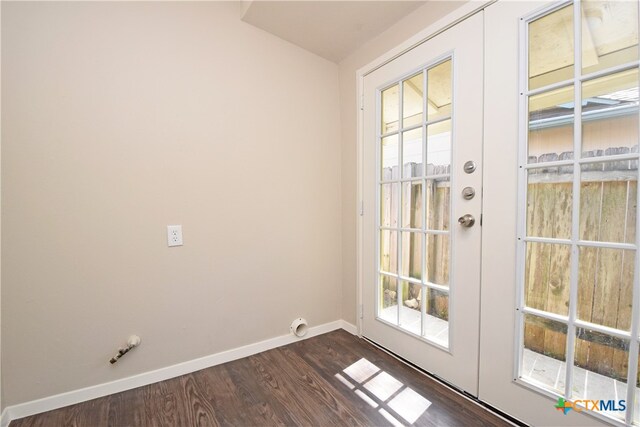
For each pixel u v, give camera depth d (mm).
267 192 1858
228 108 1698
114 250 1411
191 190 1596
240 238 1766
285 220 1941
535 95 1154
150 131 1476
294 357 1782
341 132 2186
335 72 2168
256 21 1726
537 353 1175
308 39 1887
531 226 1180
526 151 1176
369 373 1600
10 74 1192
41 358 1286
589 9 1023
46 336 1291
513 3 1187
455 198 1420
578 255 1062
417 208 1642
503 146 1232
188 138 1578
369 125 1924
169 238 1542
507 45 1208
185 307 1604
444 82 1478
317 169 2082
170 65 1521
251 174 1793
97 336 1393
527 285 1195
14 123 1201
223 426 1227
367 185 1955
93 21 1336
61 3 1274
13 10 1195
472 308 1365
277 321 1926
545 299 1147
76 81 1306
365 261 1996
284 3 1557
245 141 1764
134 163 1441
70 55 1293
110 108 1379
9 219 1207
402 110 1702
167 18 1512
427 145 1571
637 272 937
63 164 1292
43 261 1271
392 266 1816
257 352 1842
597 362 1033
